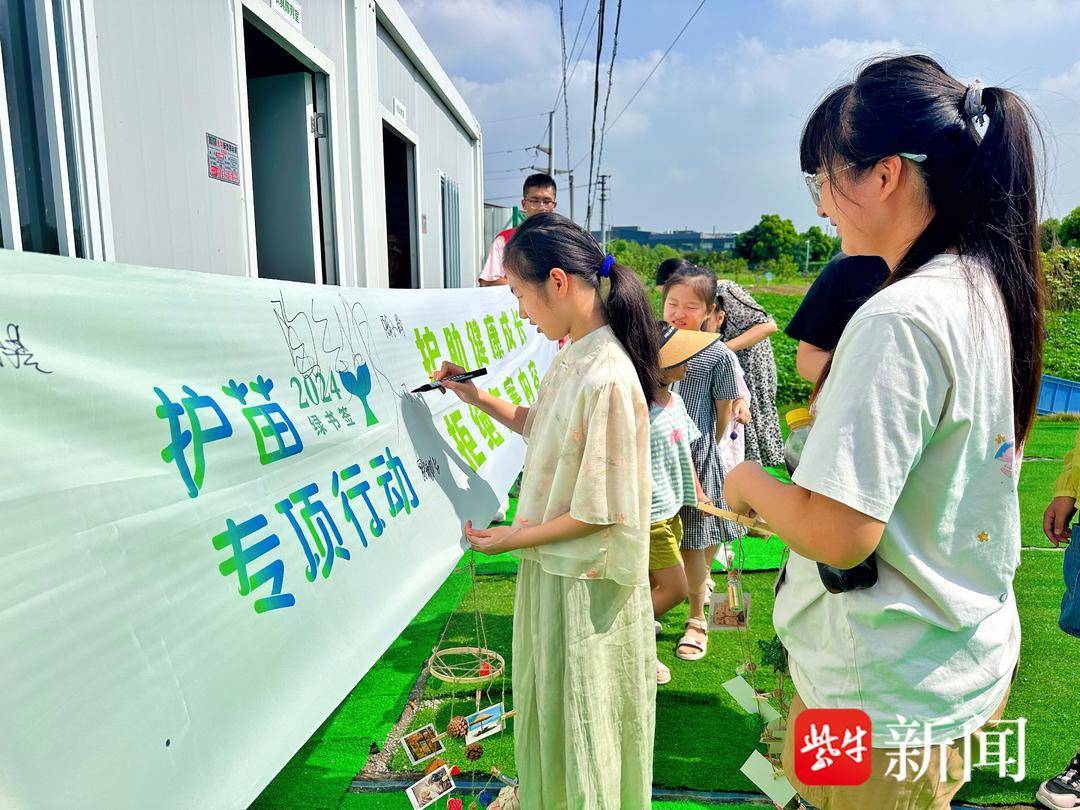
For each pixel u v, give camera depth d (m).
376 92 4.16
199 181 2.51
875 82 1.09
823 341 2.71
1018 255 1.08
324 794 2.21
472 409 2.94
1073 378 11.88
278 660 1.49
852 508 1.01
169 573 1.28
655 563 2.82
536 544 1.62
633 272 1.75
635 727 1.76
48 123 1.77
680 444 2.64
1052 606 3.70
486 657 2.95
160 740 1.19
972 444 1.05
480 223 8.88
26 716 1.00
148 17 2.19
